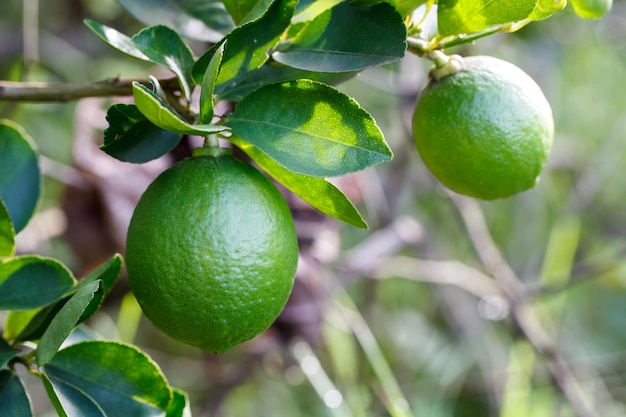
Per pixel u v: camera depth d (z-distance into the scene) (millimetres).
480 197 406
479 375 893
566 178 1075
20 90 401
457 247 981
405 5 373
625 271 845
